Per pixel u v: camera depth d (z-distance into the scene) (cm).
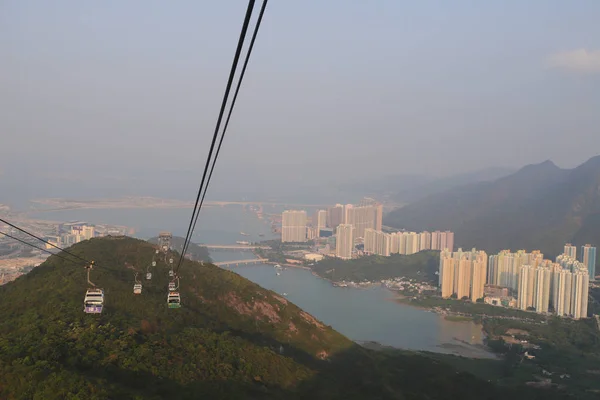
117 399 3544
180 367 4709
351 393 6000
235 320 7812
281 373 5684
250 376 5303
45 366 3703
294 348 7631
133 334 5041
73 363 4044
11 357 3869
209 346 5519
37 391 3316
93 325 4891
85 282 6512
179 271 8694
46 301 5762
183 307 7019
